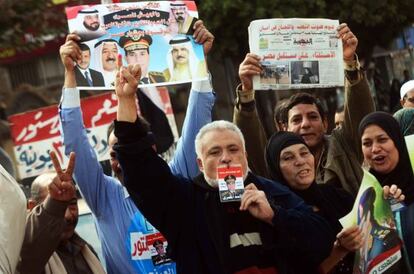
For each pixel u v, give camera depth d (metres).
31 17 13.70
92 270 4.28
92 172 4.32
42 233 3.77
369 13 16.12
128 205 4.37
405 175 4.64
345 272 4.41
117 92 3.69
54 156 3.82
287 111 5.30
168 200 3.76
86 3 15.08
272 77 4.68
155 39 4.30
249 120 4.79
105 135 7.54
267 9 15.42
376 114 4.68
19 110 17.73
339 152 5.06
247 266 3.72
